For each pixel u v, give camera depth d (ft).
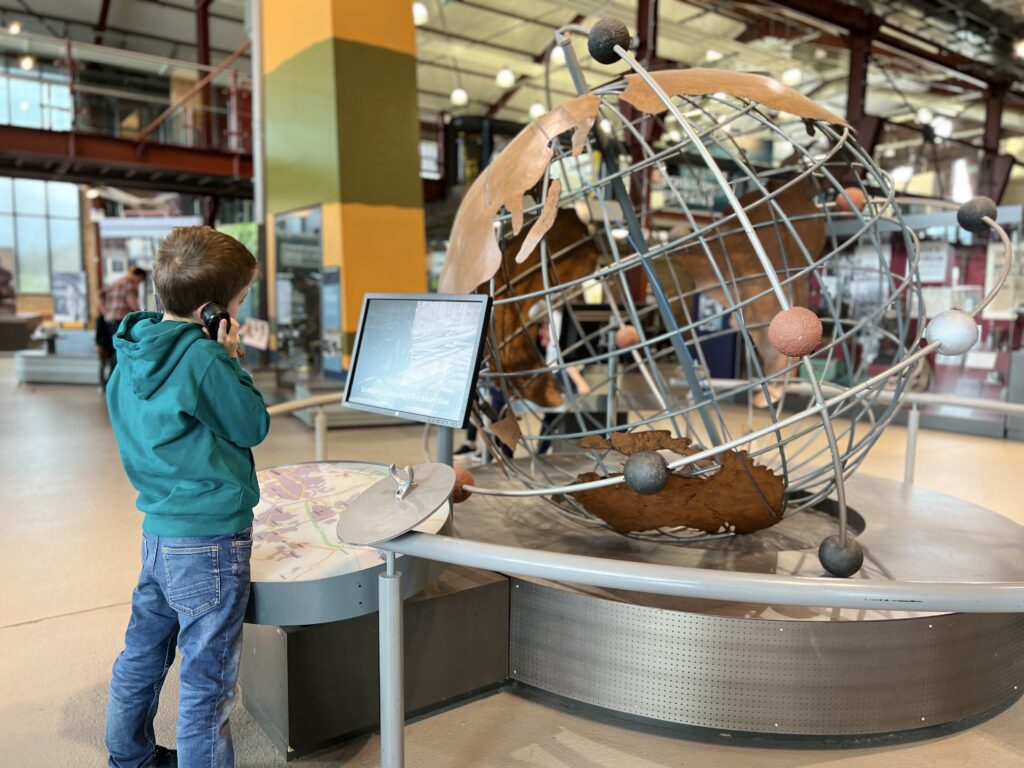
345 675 5.69
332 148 22.41
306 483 6.79
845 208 9.10
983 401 9.86
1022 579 6.66
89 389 30.81
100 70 32.40
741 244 10.03
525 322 9.61
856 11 31.81
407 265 23.94
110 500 13.39
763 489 6.43
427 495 4.71
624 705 6.02
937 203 7.64
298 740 5.50
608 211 7.89
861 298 24.61
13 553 10.44
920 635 5.72
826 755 5.68
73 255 66.59
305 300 25.32
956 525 8.27
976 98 43.93
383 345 5.66
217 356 4.45
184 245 4.68
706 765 5.54
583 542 7.69
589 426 13.93
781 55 39.04
